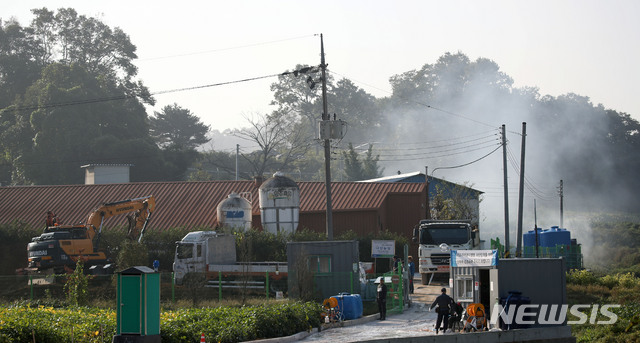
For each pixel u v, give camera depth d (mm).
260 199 61281
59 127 115000
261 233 57625
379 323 35344
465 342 27906
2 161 126312
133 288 23984
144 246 51781
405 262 42312
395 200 68812
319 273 40219
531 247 71438
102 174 101188
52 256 52250
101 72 153375
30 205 72250
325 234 59344
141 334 23828
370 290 42938
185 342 25953
